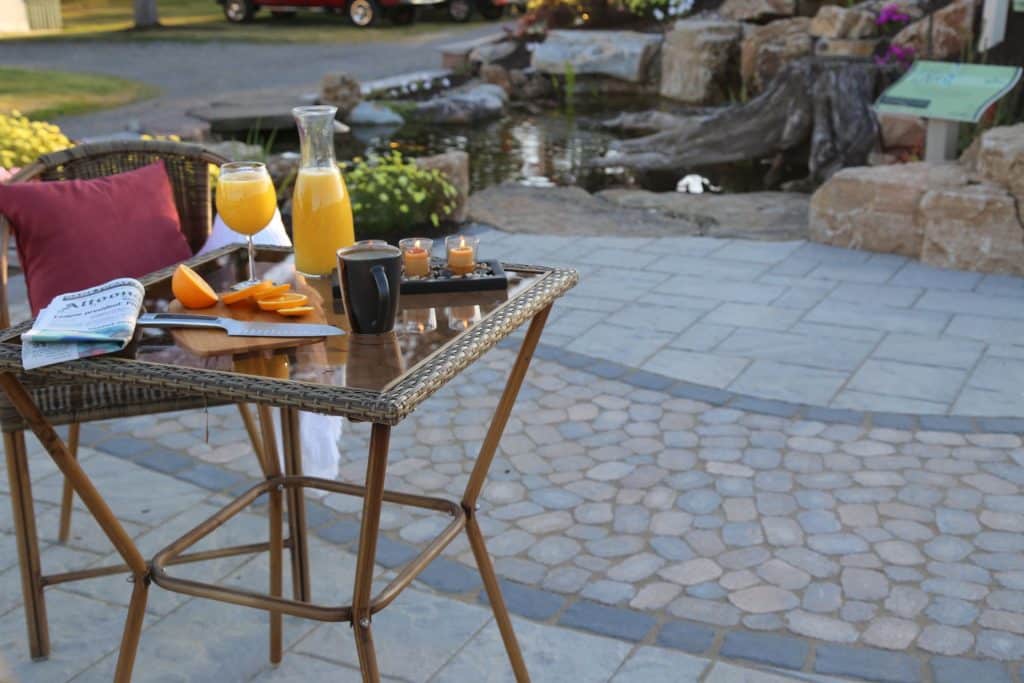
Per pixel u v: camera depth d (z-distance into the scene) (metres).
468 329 2.02
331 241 2.45
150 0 18.34
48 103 11.04
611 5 13.45
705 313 4.80
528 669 2.48
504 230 6.41
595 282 5.29
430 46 15.27
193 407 2.55
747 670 2.46
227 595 2.06
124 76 13.12
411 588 2.82
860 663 2.47
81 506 3.28
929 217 5.36
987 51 7.12
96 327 1.96
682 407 3.86
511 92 12.25
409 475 3.45
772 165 8.42
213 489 3.37
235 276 2.49
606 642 2.58
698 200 7.12
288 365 1.88
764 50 10.83
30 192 2.79
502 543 3.03
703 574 2.85
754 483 3.32
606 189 7.71
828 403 3.85
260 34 17.09
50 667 2.54
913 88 6.26
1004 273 5.23
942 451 3.46
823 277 5.28
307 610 2.01
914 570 2.84
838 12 9.58
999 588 2.75
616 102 11.88
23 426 2.41
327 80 10.65
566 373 4.19
